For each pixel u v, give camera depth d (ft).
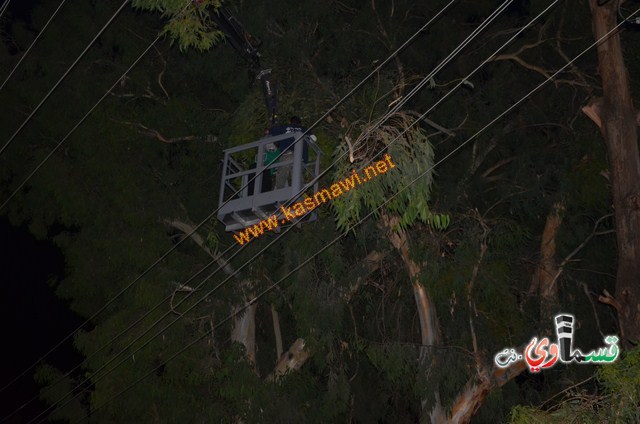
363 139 40.22
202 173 67.62
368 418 70.03
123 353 57.93
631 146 48.08
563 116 61.67
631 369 37.47
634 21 41.06
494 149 63.93
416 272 54.70
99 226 62.75
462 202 58.59
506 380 53.21
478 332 54.80
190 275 63.52
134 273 62.64
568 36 61.11
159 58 66.39
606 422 37.42
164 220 64.54
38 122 65.21
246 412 56.24
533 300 58.49
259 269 61.16
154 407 62.23
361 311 63.41
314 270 55.88
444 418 52.95
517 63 63.31
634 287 45.57
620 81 49.19
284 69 55.88
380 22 61.46
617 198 47.73
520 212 62.28
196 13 42.01
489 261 55.83
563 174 58.13
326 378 66.13
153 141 65.72
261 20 57.16
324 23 60.75
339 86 55.57
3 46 66.64
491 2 64.75
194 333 60.80
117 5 65.82
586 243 60.70
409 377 55.52
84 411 65.72
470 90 62.28
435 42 63.52
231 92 62.28
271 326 71.51
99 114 62.49
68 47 65.05
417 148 38.63
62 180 62.44
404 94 59.00
